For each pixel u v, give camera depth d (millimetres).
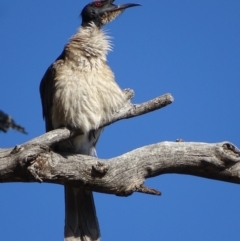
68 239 13508
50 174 11406
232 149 11734
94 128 13867
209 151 11758
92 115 13695
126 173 11766
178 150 11852
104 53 14250
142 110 13328
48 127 14594
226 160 11664
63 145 14016
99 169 11562
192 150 11836
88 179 11664
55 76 13898
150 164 11828
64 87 13633
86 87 13648
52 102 13945
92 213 13719
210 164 11742
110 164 11750
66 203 13742
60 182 11727
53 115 13805
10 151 10961
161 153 11852
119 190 11828
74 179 11617
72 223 13625
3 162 10828
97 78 13844
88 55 13984
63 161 11539
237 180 11844
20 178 11062
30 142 11195
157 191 11836
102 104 13859
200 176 12117
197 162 11812
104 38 14414
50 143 11586
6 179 11016
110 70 14227
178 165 11883
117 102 13938
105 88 13844
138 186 11766
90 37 14273
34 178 11000
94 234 13602
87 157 11758
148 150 11898
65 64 13938
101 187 11773
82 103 13586
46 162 11359
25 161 10742
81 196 13773
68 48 14125
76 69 13820
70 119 13594
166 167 11906
